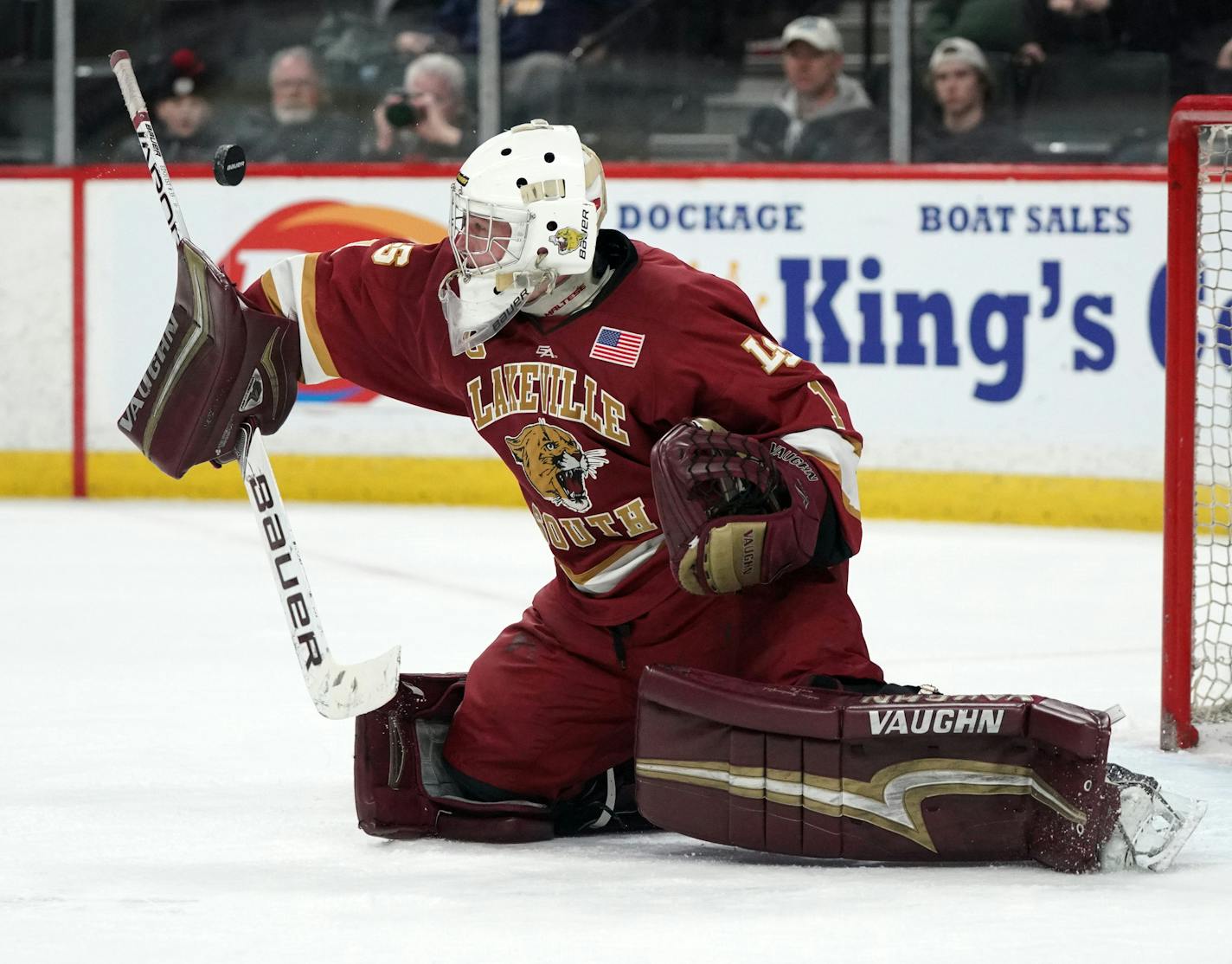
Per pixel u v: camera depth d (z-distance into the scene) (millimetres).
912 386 25391
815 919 8305
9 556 22812
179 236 10664
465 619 18625
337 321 10883
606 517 10320
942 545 23484
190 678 15742
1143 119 25391
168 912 8617
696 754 9633
